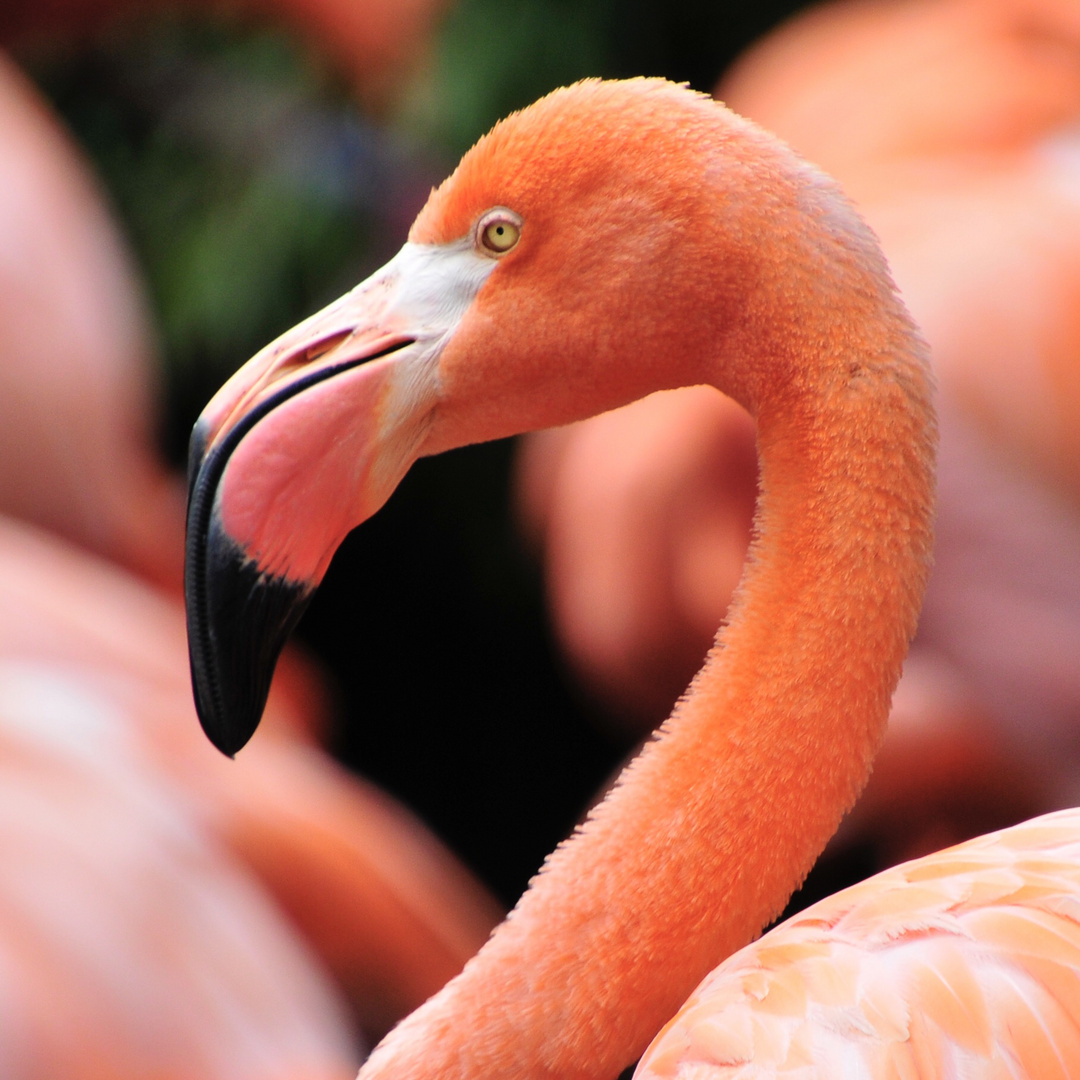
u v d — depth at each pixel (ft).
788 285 11.70
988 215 13.20
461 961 12.47
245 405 11.75
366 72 14.23
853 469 11.69
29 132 12.57
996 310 12.82
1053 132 13.84
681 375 11.75
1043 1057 11.56
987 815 14.61
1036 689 13.29
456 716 27.53
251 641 11.73
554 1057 11.69
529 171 11.74
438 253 11.78
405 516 24.94
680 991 11.69
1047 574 12.98
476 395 11.76
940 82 14.38
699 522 15.01
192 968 12.05
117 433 12.59
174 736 12.28
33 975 11.94
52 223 12.51
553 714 27.37
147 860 12.09
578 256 11.73
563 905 11.72
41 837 12.03
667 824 11.71
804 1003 11.59
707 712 11.73
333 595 26.61
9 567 12.34
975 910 11.62
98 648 12.30
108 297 12.62
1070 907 11.61
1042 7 14.33
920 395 11.69
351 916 12.35
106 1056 11.95
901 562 11.69
